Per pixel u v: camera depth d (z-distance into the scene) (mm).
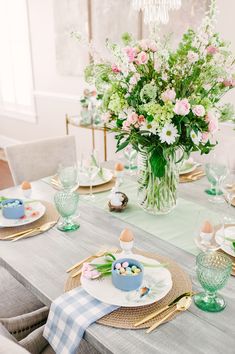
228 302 989
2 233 1388
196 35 1306
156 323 906
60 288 1064
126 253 1188
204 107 1295
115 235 1359
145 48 1296
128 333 884
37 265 1181
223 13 2570
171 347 840
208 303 979
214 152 1791
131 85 1345
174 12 2781
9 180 4234
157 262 1138
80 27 3539
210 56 1294
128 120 1322
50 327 989
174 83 1329
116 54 1322
